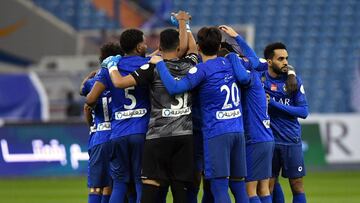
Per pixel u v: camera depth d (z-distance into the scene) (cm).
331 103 9631
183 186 2891
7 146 6812
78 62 7869
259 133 3075
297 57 9988
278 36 10125
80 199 4934
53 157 6844
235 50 3206
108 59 2973
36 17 8556
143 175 2888
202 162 3042
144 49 3062
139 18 8438
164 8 8681
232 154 2941
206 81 2891
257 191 3178
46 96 7575
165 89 2873
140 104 2995
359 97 9319
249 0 10281
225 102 2902
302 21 10206
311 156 7362
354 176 6812
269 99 3309
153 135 2880
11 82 7581
